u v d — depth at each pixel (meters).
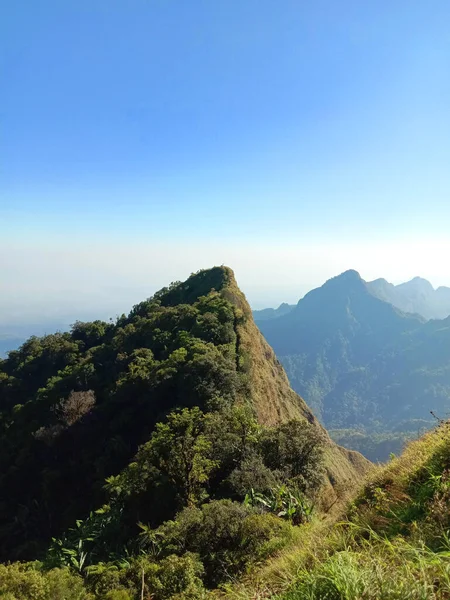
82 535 23.36
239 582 7.14
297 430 23.92
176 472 23.05
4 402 63.88
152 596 10.42
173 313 57.97
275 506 14.02
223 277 68.38
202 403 32.75
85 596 11.82
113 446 37.09
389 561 4.20
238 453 23.61
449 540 4.14
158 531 16.55
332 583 3.77
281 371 62.59
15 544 36.53
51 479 38.97
